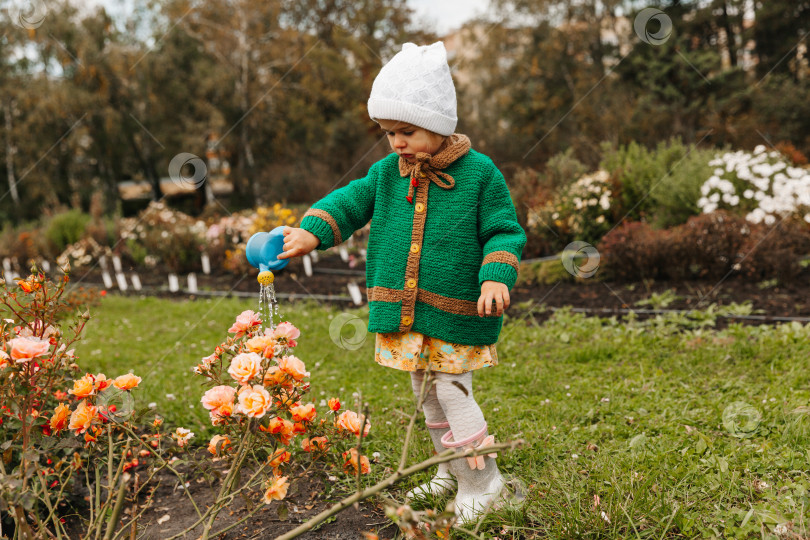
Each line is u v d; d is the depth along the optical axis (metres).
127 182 23.77
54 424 1.50
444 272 1.77
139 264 9.64
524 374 3.22
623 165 7.29
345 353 3.86
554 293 5.46
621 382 2.99
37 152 17.98
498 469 2.08
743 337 3.58
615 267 5.66
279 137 18.20
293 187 16.91
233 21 18.33
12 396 1.44
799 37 17.67
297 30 19.56
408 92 1.73
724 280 5.33
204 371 1.64
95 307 5.74
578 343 3.84
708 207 5.95
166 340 4.76
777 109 15.41
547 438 2.33
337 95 18.09
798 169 6.04
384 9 19.02
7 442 1.49
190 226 9.34
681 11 17.97
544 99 19.41
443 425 1.92
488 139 17.81
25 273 10.59
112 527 1.28
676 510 1.73
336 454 1.94
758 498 1.84
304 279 7.20
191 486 2.21
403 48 1.82
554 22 19.77
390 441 2.38
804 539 1.58
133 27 19.78
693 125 15.60
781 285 5.00
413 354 1.76
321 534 1.83
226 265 8.23
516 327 4.29
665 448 2.19
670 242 5.49
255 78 18.53
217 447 1.64
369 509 1.96
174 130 17.95
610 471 2.01
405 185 1.87
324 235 1.79
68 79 18.20
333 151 17.30
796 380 2.77
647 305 4.86
